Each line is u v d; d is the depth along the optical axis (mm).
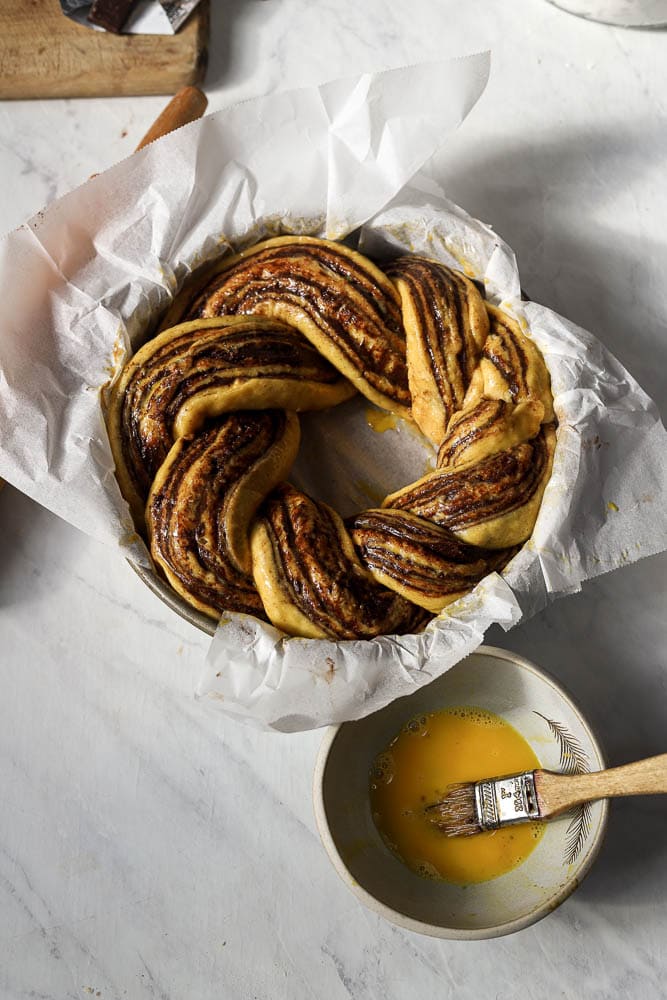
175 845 853
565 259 933
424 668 782
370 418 890
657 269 931
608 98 967
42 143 974
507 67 976
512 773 811
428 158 875
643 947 824
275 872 846
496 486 811
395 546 810
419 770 819
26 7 973
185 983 833
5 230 956
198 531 810
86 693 876
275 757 862
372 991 826
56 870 853
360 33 989
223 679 785
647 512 820
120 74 963
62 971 838
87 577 893
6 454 826
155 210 871
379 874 783
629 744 854
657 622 870
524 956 827
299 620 801
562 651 868
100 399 844
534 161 954
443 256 886
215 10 989
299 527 814
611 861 836
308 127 874
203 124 860
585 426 823
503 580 796
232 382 840
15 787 864
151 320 879
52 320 859
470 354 854
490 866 795
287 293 867
